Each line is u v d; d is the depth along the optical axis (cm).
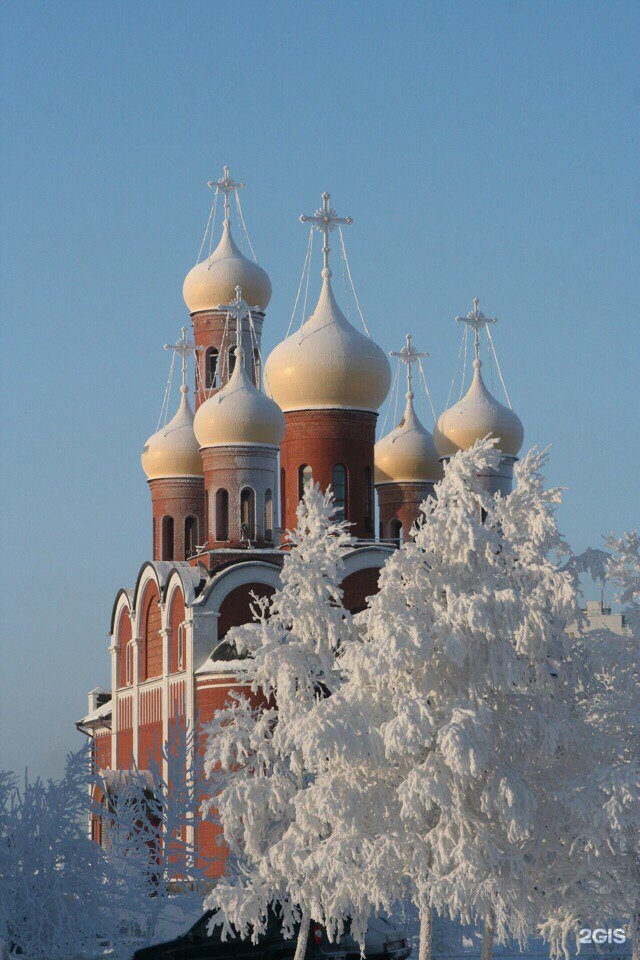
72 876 4188
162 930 4378
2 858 4125
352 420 7044
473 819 3081
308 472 7025
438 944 4319
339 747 3061
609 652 3259
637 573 3350
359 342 7050
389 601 3169
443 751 2970
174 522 8456
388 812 3170
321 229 7238
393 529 8412
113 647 7819
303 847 3256
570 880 3128
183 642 6838
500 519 3316
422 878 3073
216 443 7012
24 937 4103
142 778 4762
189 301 8175
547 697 3191
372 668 3103
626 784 2959
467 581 3203
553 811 3177
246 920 3334
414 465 8375
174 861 4581
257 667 3591
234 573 6744
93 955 4166
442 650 3144
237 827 3512
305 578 3566
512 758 3164
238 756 3581
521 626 3105
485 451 3284
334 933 3672
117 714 7731
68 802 4253
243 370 7188
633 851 3216
